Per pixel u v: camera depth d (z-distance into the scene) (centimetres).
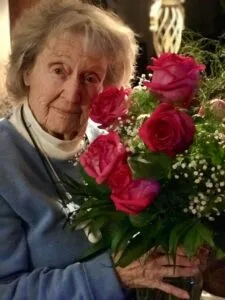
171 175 78
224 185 77
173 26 212
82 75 104
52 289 96
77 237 104
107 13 114
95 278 92
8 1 185
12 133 110
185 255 84
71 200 97
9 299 98
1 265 102
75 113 106
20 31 111
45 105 106
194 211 78
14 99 116
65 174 103
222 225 82
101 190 83
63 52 103
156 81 79
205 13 257
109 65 109
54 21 107
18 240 104
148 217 79
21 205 102
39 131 109
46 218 103
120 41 108
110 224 86
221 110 81
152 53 257
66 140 110
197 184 78
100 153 78
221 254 81
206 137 77
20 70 112
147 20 264
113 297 92
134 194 76
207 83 86
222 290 108
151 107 84
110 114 84
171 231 79
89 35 103
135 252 82
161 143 74
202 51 91
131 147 78
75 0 114
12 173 103
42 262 104
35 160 109
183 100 80
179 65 78
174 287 89
